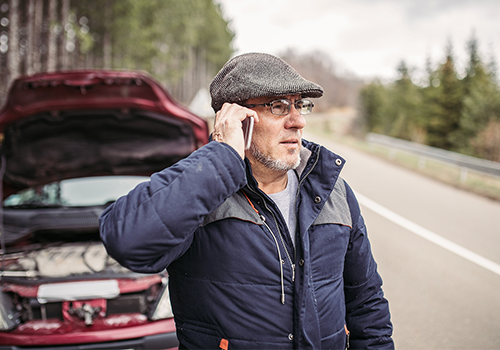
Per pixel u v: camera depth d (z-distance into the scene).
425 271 4.27
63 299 2.20
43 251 2.67
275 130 1.17
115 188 3.31
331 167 1.24
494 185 9.55
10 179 3.08
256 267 1.12
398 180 10.00
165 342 2.17
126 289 2.29
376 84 48.19
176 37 29.73
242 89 1.12
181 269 1.19
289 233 1.18
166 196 0.99
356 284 1.38
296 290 1.13
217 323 1.13
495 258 4.72
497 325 3.19
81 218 2.85
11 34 11.77
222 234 1.13
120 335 2.14
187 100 46.34
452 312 3.39
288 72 1.17
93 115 3.07
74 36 14.47
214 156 1.04
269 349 1.11
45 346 2.09
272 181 1.28
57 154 3.18
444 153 11.06
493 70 37.41
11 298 2.28
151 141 3.29
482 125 26.44
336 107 93.56
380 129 46.44
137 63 20.23
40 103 2.88
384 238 5.38
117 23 17.95
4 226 2.74
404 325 3.17
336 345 1.19
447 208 7.23
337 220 1.23
